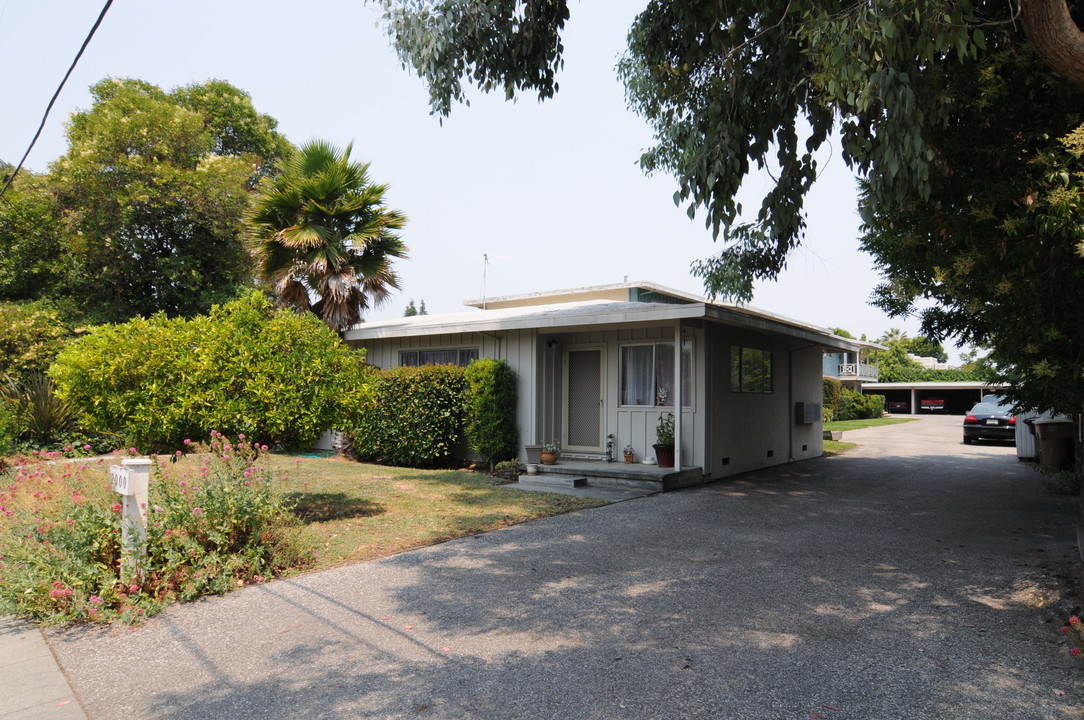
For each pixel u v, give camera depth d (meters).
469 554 6.40
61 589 4.58
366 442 13.78
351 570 5.87
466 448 13.35
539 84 6.50
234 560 5.45
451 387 12.98
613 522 7.91
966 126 5.15
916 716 3.21
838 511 8.66
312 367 7.59
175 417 7.14
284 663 3.90
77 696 3.52
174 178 19.31
